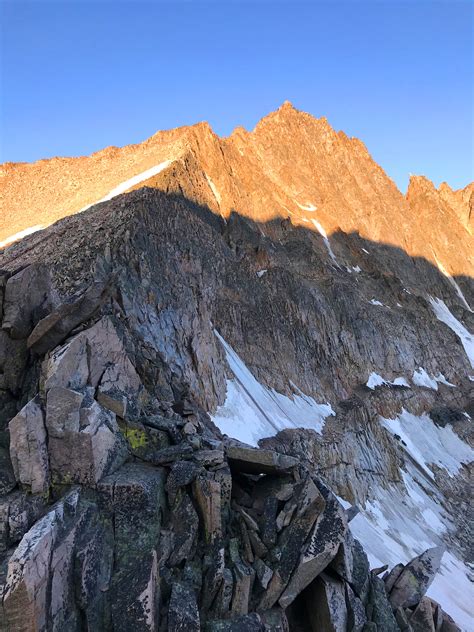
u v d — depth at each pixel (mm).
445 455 60719
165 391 15461
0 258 39031
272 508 11461
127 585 8602
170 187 58188
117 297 26906
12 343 11133
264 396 41656
